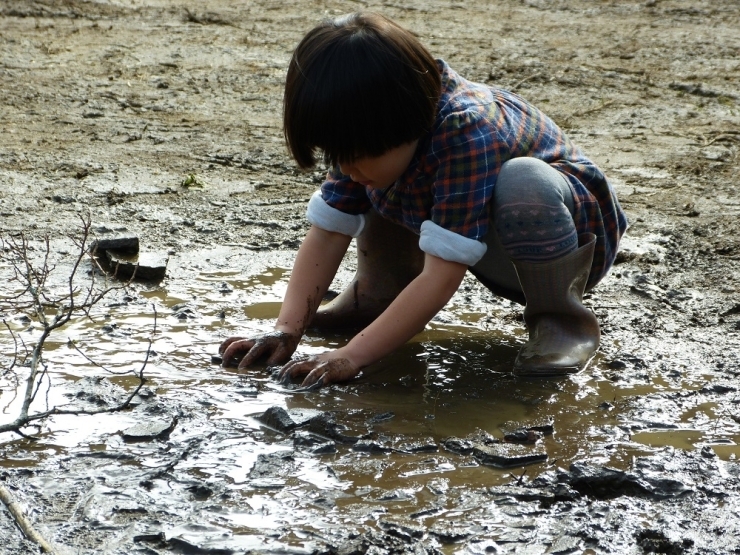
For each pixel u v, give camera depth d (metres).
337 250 3.09
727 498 2.20
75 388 2.72
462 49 8.54
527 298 2.97
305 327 3.05
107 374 2.85
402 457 2.38
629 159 5.82
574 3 10.71
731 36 9.23
